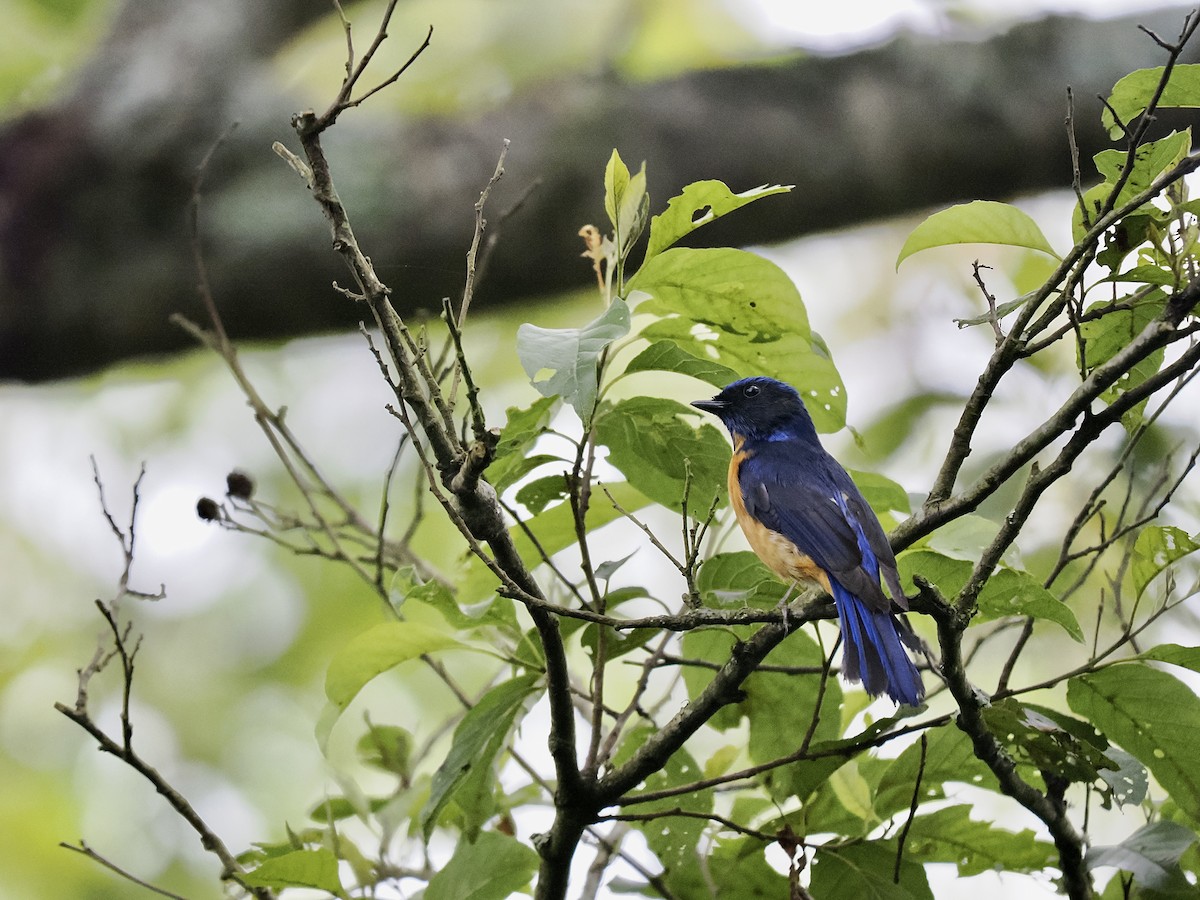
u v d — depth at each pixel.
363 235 11.39
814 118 11.92
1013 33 12.34
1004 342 6.57
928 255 15.33
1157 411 6.71
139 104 11.58
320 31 14.32
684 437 7.51
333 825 7.69
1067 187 12.30
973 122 11.86
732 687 6.50
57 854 13.41
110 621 7.02
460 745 6.99
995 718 6.51
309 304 11.55
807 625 10.06
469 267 6.53
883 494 8.48
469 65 14.59
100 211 11.42
